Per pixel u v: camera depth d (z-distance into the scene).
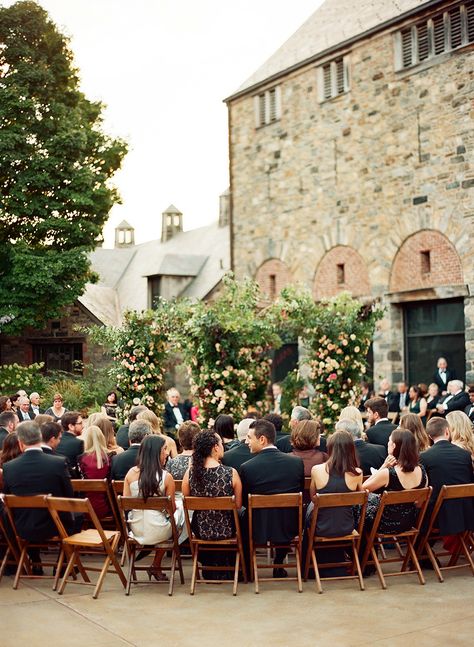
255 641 5.40
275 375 20.52
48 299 24.23
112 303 38.66
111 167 26.44
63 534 6.76
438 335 16.58
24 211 23.94
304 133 19.73
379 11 18.59
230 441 8.52
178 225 45.03
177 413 14.01
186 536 7.49
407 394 15.90
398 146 17.20
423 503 6.91
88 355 29.56
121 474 7.67
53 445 7.55
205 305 12.74
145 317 13.59
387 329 17.33
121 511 7.13
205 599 6.50
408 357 17.30
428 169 16.52
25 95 23.78
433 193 16.39
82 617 6.02
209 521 6.79
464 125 15.75
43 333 30.47
